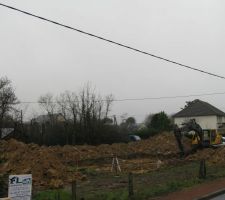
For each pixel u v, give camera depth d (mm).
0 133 57812
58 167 26141
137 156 47031
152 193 18734
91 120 66125
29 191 11125
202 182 23594
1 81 71250
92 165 38750
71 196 17250
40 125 72000
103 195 18125
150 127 94625
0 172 24781
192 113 97312
